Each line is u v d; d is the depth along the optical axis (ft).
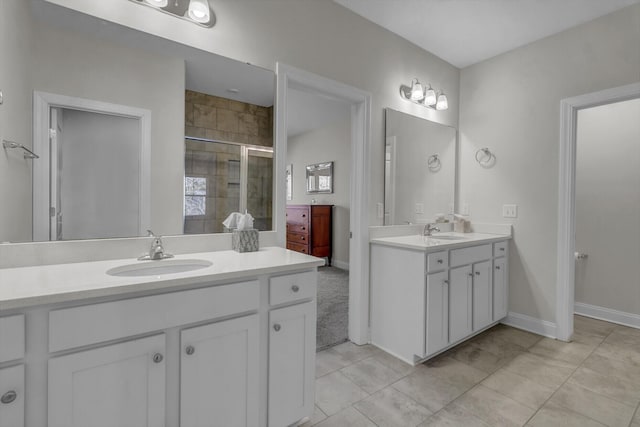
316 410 5.45
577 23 8.02
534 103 8.88
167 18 5.16
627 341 8.32
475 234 9.59
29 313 2.90
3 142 4.00
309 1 6.84
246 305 4.16
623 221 9.61
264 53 6.18
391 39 8.49
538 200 8.80
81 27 4.50
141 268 4.51
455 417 5.28
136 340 3.38
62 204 4.37
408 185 9.03
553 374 6.64
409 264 7.06
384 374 6.62
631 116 9.55
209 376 3.87
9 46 4.06
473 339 8.44
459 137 10.59
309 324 4.83
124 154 4.85
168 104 5.21
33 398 2.93
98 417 3.19
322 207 17.31
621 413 5.38
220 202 5.75
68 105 4.42
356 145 8.01
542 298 8.75
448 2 7.26
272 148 6.30
